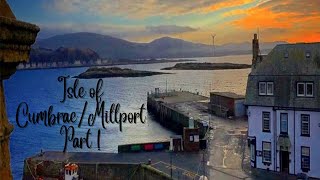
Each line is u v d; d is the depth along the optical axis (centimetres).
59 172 4494
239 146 4947
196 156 4516
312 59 3706
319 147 3556
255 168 3894
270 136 3784
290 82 3691
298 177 3441
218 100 8356
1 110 377
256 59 4391
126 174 4294
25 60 395
